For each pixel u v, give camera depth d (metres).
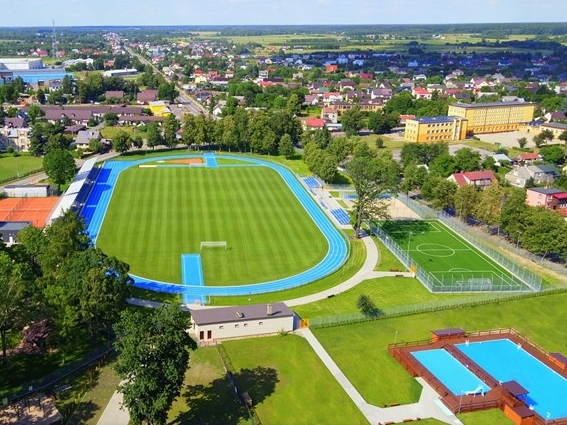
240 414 76.69
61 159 178.38
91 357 87.69
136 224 149.38
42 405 76.00
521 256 141.25
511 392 80.00
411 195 192.12
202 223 152.12
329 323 102.19
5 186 180.62
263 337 97.19
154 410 65.69
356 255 136.12
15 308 81.56
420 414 78.31
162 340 68.00
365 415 77.56
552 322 107.62
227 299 110.62
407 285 120.44
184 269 123.25
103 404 77.12
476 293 117.56
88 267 88.94
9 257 95.81
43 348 90.00
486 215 154.25
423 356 92.88
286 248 137.75
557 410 81.31
